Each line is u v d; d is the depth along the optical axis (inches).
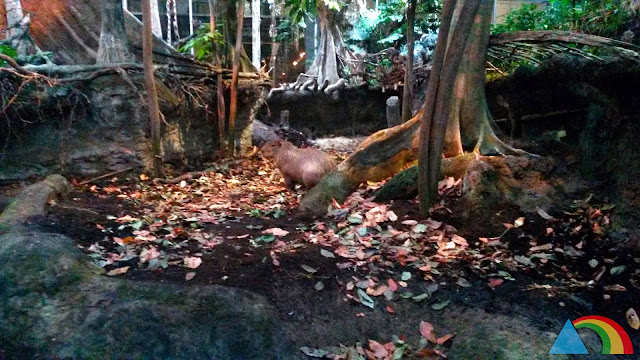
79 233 160.1
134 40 314.3
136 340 113.0
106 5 259.3
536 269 147.3
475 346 118.3
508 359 112.3
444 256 151.3
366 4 586.2
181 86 289.9
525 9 313.7
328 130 502.0
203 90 315.6
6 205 197.6
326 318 127.1
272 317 123.1
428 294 135.5
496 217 166.9
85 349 111.4
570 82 196.5
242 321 119.3
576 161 181.6
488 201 168.6
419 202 171.5
